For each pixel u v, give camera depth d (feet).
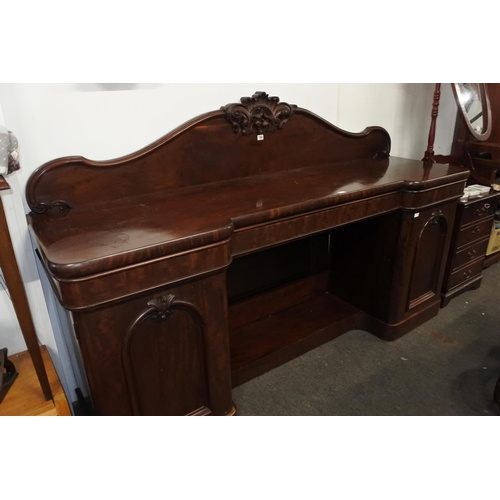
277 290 6.50
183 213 4.00
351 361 5.99
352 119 6.75
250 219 3.92
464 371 5.73
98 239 3.37
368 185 4.98
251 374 5.60
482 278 8.36
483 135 7.63
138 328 3.53
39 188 4.00
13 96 3.88
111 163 4.33
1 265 3.35
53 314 4.71
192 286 3.67
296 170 5.90
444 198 5.78
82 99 4.23
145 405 3.89
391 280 6.07
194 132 4.81
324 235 6.79
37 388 4.05
